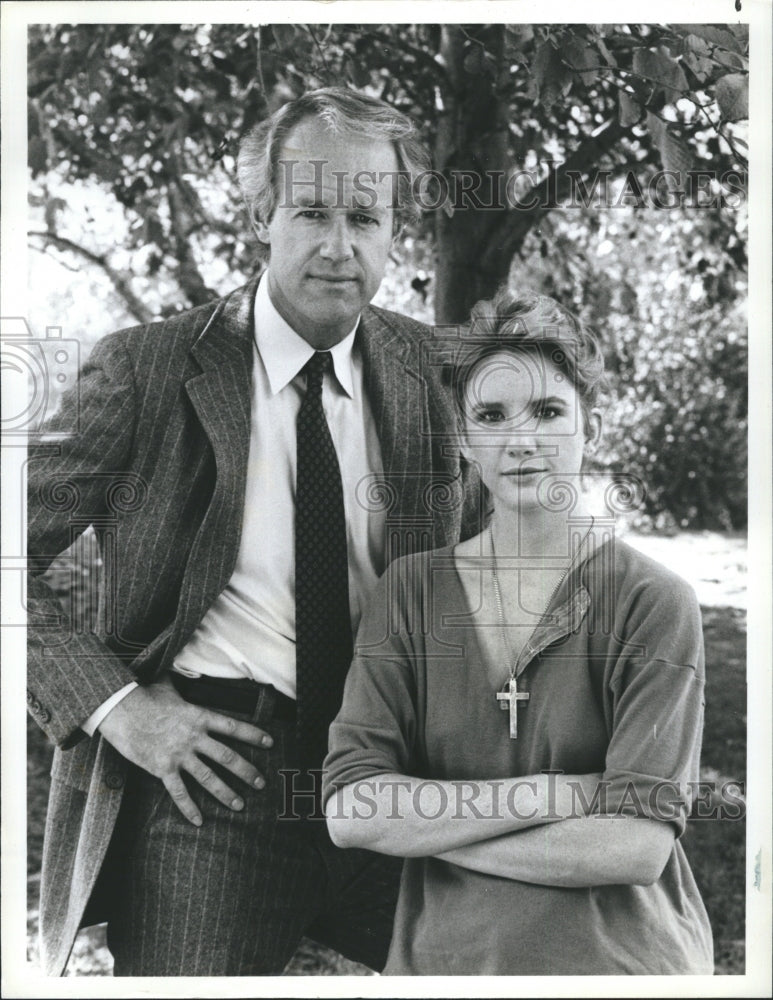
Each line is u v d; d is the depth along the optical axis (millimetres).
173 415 3137
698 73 3283
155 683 3125
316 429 3139
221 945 3127
